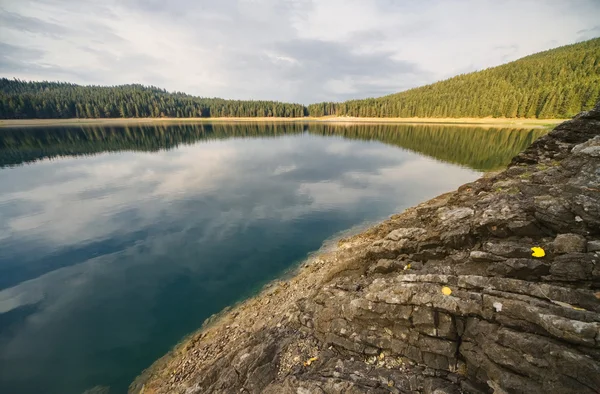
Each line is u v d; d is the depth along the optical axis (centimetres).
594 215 663
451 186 3234
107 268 1742
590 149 851
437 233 923
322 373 702
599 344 471
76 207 2748
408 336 683
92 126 12938
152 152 6016
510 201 859
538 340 522
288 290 1430
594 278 581
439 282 723
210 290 1527
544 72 13625
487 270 730
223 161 4978
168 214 2552
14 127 11650
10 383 1042
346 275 1070
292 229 2209
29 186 3481
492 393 541
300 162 4809
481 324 603
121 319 1340
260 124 15950
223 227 2267
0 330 1284
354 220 2347
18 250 1959
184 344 1188
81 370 1090
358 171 4069
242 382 781
